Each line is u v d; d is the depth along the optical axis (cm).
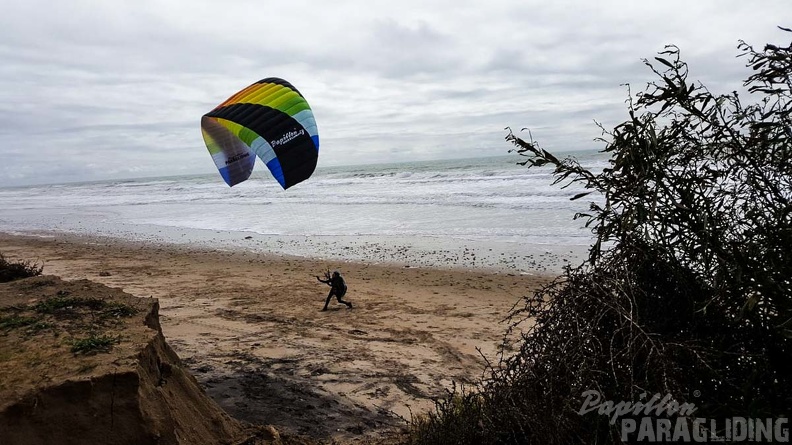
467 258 1449
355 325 931
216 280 1321
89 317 382
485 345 816
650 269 295
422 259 1478
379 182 4331
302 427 506
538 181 3247
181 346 766
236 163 1185
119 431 285
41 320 371
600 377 271
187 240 2011
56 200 5053
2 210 4038
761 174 273
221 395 573
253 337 836
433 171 5200
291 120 980
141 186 6912
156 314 422
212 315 985
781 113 266
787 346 265
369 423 532
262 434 403
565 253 1412
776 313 264
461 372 707
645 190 271
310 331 886
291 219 2441
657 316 289
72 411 279
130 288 1234
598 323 279
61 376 287
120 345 332
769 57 264
